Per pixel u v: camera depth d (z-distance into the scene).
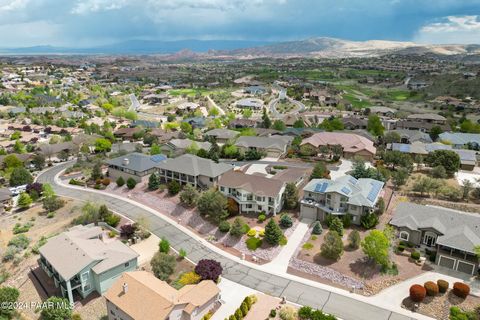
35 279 57.06
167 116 194.00
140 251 62.91
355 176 79.44
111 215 73.38
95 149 126.75
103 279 51.44
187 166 84.38
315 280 53.22
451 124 142.25
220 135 133.38
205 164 84.50
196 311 44.62
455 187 76.88
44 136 149.00
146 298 44.19
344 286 51.41
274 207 69.50
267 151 110.94
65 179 102.75
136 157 95.69
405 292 49.19
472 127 127.81
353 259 55.69
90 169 102.88
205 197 69.69
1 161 111.69
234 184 73.12
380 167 86.44
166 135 141.00
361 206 63.50
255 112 196.62
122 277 48.84
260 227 66.44
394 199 74.00
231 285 52.72
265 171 94.31
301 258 57.47
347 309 46.91
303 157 106.19
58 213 80.38
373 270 53.06
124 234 67.12
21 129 157.25
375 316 45.50
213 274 52.38
